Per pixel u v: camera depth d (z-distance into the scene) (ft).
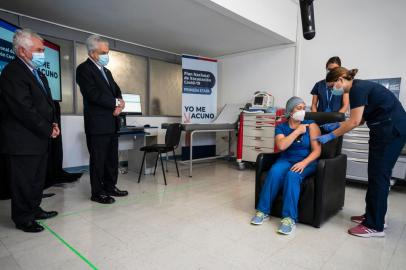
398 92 11.77
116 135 9.45
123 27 13.65
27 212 6.86
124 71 16.46
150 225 7.30
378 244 6.33
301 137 7.82
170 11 11.49
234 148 18.52
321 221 7.19
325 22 14.06
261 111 14.61
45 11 11.71
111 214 8.09
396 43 11.98
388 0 12.09
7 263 5.38
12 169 6.57
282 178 7.50
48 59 10.97
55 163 11.13
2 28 8.77
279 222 7.57
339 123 7.70
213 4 10.30
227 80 19.08
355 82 6.61
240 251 5.93
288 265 5.40
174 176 13.43
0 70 8.64
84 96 8.42
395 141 6.37
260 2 12.39
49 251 5.86
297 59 15.23
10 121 6.38
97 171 8.97
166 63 18.70
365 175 11.18
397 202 9.77
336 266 5.39
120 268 5.24
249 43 15.96
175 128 12.01
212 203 9.21
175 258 5.62
